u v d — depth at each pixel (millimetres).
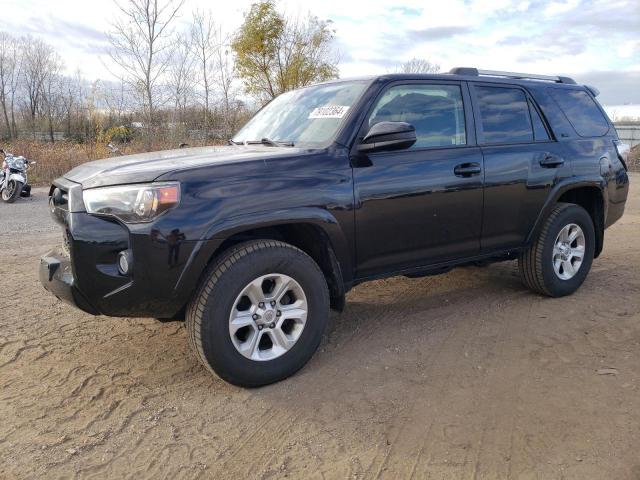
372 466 2541
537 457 2578
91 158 15109
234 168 3131
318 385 3299
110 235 2963
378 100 3734
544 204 4535
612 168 5090
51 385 3266
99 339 3930
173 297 2982
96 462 2562
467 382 3312
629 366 3477
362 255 3619
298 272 3277
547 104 4742
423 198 3787
